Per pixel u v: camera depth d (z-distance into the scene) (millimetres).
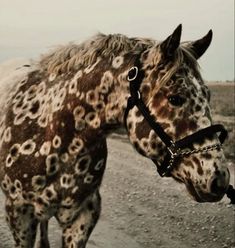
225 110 26391
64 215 3777
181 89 3053
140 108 3188
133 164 11820
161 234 6957
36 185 3709
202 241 6828
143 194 8969
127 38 3471
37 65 4156
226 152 13125
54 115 3641
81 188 3678
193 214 7918
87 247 5934
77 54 3652
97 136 3539
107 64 3436
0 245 5691
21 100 3957
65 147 3596
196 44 3352
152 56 3195
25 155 3732
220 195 2996
